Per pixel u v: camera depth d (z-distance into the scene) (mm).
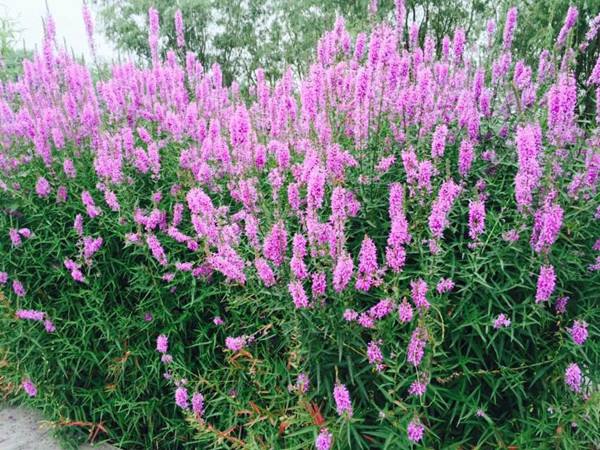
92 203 3711
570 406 2775
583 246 2949
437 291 2797
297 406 2725
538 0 7527
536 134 2918
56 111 4328
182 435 3619
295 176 3199
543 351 2814
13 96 5715
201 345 3539
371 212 3094
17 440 3928
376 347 2484
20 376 3965
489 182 3133
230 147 4277
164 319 3561
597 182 3016
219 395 3475
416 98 3377
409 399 2703
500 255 2754
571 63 3162
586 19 8703
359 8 14289
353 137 3617
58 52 4930
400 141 3535
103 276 3848
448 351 2729
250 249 3162
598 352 2797
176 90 4820
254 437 2932
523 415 2748
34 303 3969
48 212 4023
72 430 3848
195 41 21719
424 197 2842
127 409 3691
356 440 2576
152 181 4070
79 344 3910
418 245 2734
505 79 3967
